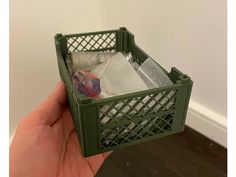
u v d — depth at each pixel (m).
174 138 1.00
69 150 0.62
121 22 1.04
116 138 0.48
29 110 0.95
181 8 0.82
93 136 0.45
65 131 0.63
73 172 0.59
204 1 0.76
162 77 0.52
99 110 0.43
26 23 0.85
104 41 0.70
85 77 0.55
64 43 0.66
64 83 0.61
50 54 0.95
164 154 0.95
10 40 0.82
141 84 0.52
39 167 0.54
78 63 0.63
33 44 0.89
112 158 0.94
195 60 0.87
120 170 0.90
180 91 0.46
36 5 0.86
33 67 0.91
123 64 0.58
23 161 0.53
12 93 0.88
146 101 0.45
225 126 0.89
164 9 0.87
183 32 0.86
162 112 0.48
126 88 0.52
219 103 0.88
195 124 1.00
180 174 0.88
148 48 1.00
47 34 0.92
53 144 0.57
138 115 0.46
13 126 0.91
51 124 0.61
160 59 0.98
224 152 0.94
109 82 0.55
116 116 0.45
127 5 0.99
